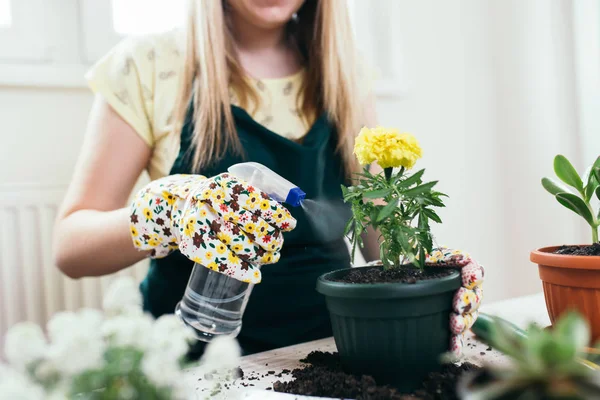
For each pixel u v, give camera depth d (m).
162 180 0.77
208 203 0.65
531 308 0.89
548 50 1.75
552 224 1.79
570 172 0.75
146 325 0.35
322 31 1.12
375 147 0.61
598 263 0.64
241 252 0.65
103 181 1.03
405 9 1.77
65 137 1.31
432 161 1.83
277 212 0.66
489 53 1.94
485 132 1.93
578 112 1.70
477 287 0.63
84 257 0.93
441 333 0.60
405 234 0.61
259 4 1.02
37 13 1.32
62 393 0.32
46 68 1.27
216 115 1.02
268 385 0.61
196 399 0.53
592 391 0.32
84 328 0.33
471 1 1.90
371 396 0.54
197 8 1.04
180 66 1.11
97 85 1.06
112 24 1.41
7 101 1.25
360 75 1.26
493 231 1.94
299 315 1.04
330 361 0.69
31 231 1.21
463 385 0.37
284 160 1.05
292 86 1.16
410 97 1.78
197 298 0.67
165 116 1.09
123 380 0.34
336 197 1.11
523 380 0.34
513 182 1.92
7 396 0.29
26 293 1.20
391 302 0.57
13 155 1.25
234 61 1.09
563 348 0.33
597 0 1.61
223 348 0.38
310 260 1.06
